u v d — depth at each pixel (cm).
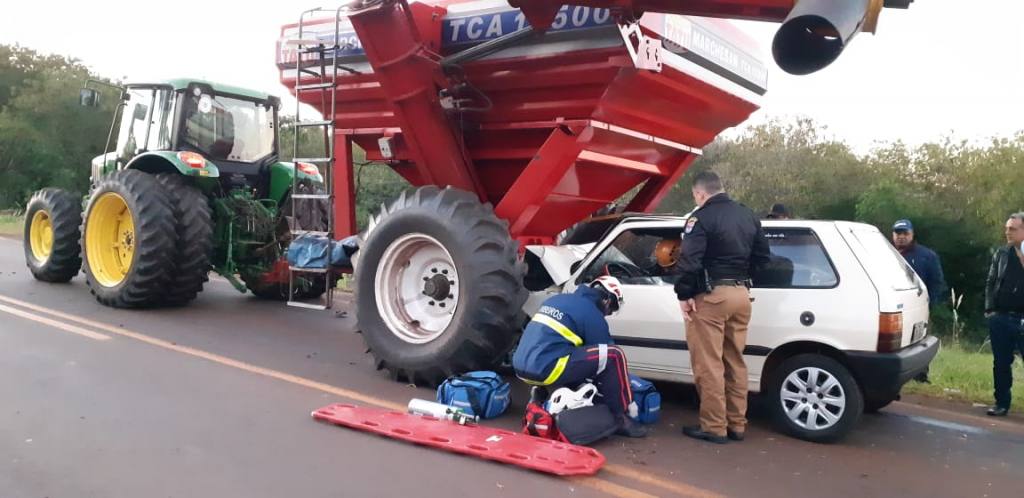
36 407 512
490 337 585
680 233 580
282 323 881
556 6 506
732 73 697
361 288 647
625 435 514
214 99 975
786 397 529
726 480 440
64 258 1034
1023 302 591
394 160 746
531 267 674
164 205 861
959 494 433
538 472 435
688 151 765
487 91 654
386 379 641
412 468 434
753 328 534
